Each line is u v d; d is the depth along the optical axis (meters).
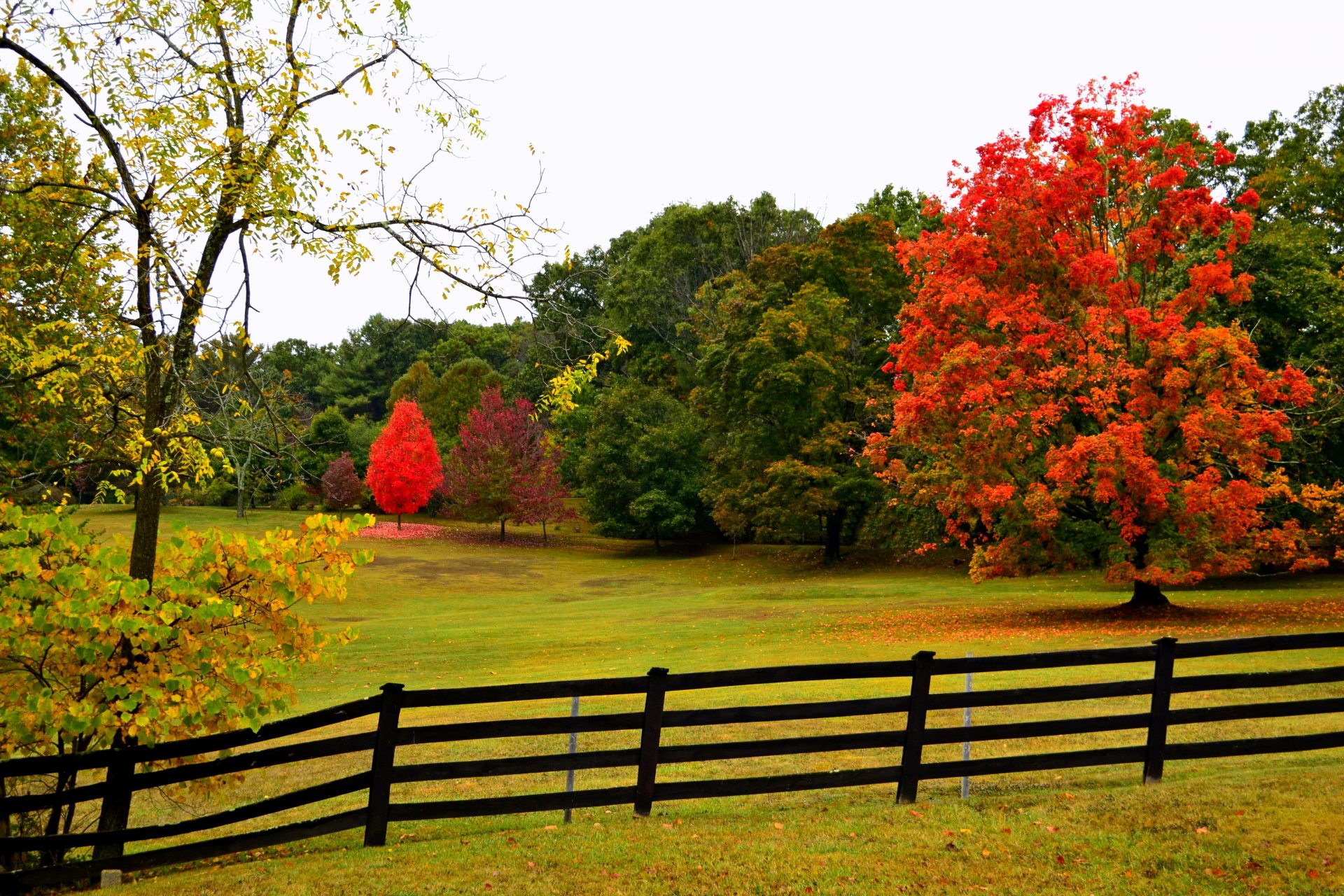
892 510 41.12
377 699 7.75
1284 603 24.02
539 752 12.59
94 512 54.78
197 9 8.87
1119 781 8.75
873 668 8.05
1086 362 21.55
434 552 52.44
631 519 54.84
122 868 7.71
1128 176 22.59
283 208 8.29
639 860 7.09
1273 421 20.23
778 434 44.53
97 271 9.59
